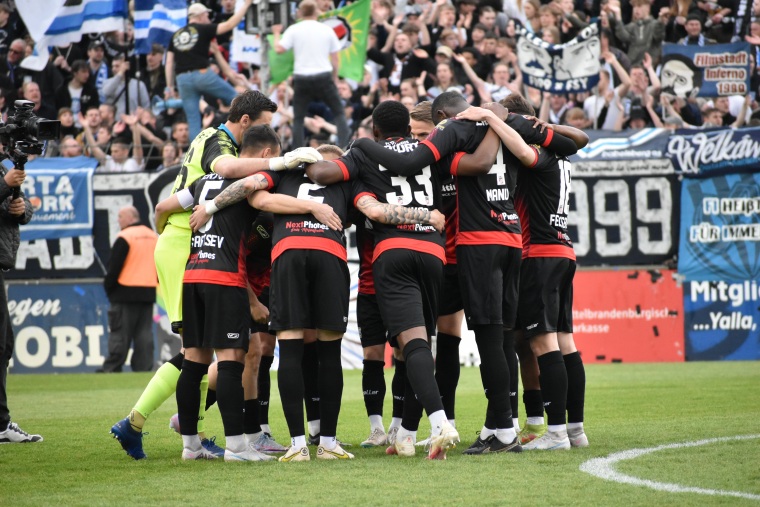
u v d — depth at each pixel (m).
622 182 36.72
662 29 40.03
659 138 36.75
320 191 14.41
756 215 36.28
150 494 11.55
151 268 36.56
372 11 41.75
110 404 24.78
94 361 37.09
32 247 37.59
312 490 11.56
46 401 25.72
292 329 14.18
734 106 39.22
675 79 38.59
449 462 13.57
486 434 14.84
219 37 41.97
